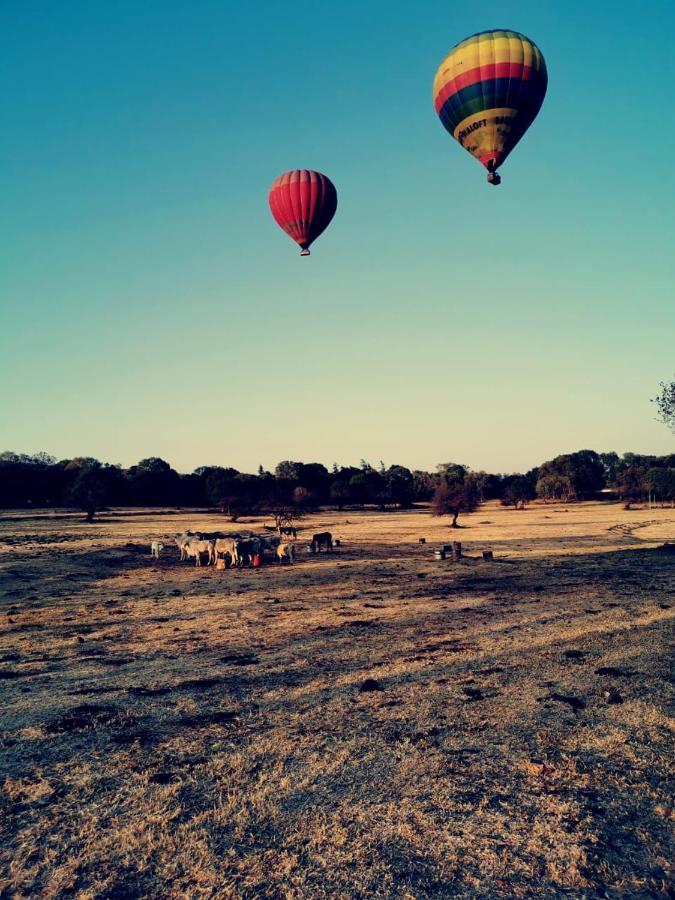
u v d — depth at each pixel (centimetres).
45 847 670
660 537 5403
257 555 3609
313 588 2683
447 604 2197
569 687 1186
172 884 602
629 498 14188
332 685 1250
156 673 1372
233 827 705
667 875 601
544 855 638
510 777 817
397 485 14000
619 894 575
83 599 2486
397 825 703
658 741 917
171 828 704
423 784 802
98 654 1566
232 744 949
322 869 622
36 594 2616
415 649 1530
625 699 1104
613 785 788
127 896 585
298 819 720
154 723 1051
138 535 5916
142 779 831
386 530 6950
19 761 900
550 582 2695
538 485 15950
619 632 1641
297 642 1648
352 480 13475
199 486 13338
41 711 1119
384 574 3150
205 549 3703
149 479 12731
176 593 2620
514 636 1638
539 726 992
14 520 8562
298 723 1034
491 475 17300
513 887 588
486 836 676
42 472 11925
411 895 578
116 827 710
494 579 2859
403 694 1177
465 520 8856
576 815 715
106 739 979
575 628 1711
